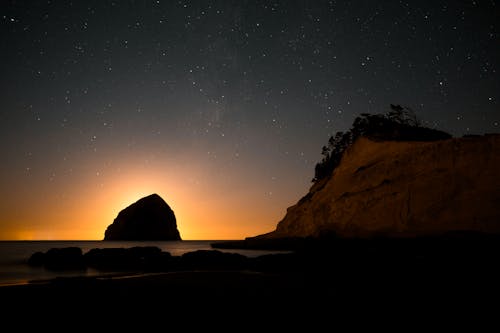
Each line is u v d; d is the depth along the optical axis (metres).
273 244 34.25
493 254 15.88
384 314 7.54
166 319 7.52
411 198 27.72
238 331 6.63
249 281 12.45
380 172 31.12
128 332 6.69
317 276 13.41
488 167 25.56
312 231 34.88
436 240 21.55
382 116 44.28
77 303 9.15
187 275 14.48
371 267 14.33
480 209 24.17
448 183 26.55
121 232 140.62
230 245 40.69
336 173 36.44
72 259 25.23
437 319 7.05
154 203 147.12
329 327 6.74
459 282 10.65
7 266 24.22
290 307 8.42
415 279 11.51
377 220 28.86
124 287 11.47
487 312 7.45
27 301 9.43
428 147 29.14
